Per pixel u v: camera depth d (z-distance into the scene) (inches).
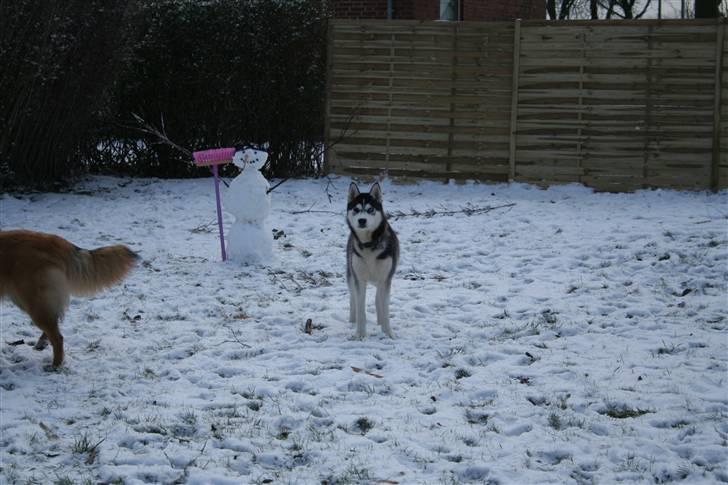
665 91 527.8
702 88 521.7
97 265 268.1
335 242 430.0
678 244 400.2
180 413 221.1
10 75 492.4
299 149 607.2
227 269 375.6
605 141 541.6
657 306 318.7
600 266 377.7
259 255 386.9
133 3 527.8
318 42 582.2
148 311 316.5
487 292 344.8
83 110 532.1
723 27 513.3
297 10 572.1
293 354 270.1
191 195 534.6
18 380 244.4
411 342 282.7
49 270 252.4
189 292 341.4
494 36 552.7
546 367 255.4
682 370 249.8
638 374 247.1
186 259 393.4
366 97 579.5
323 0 586.2
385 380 245.9
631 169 539.2
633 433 207.5
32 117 511.8
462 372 254.4
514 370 253.8
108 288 275.1
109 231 443.5
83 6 499.8
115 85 555.2
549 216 474.9
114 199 520.7
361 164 588.1
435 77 565.3
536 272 371.2
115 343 280.7
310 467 190.7
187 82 581.3
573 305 323.0
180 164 605.6
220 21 569.0
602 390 235.6
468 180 569.9
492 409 224.2
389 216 483.8
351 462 191.9
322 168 612.4
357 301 287.7
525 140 555.2
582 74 539.8
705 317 304.8
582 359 262.4
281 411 222.5
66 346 276.8
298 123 595.8
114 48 526.3
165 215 483.8
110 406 226.4
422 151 575.2
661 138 532.1
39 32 488.4
